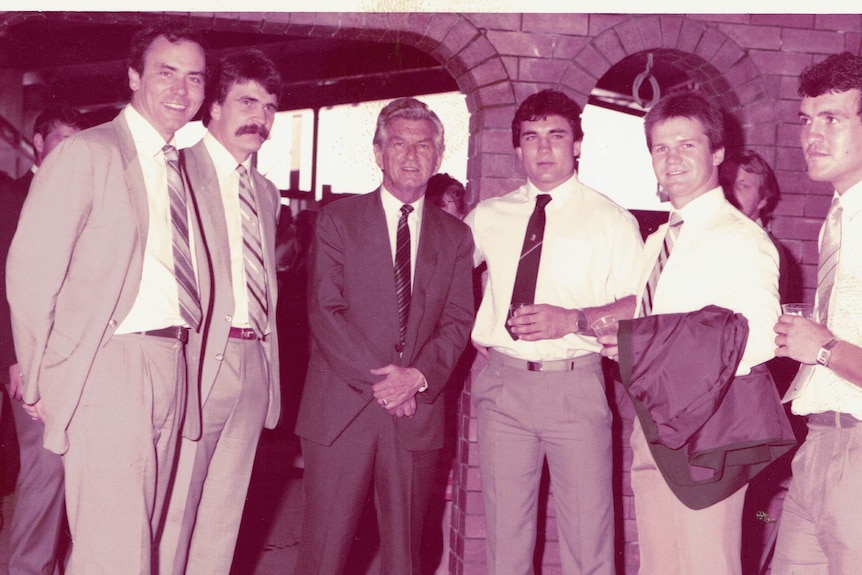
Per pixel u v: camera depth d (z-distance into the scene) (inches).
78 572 99.2
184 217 107.0
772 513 162.2
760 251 97.9
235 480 120.9
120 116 107.5
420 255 123.8
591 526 121.4
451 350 123.9
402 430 120.3
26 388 98.9
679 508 99.4
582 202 127.7
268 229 127.1
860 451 87.0
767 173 147.6
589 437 120.8
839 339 89.0
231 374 118.1
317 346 122.1
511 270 126.6
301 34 156.7
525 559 125.0
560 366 121.3
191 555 119.7
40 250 97.7
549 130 125.6
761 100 161.9
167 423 104.6
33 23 155.6
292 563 177.6
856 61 89.9
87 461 99.1
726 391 95.3
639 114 201.8
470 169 160.9
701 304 98.8
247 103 121.7
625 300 120.0
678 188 102.3
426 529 172.7
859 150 90.4
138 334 101.7
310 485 121.4
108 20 152.9
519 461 123.4
